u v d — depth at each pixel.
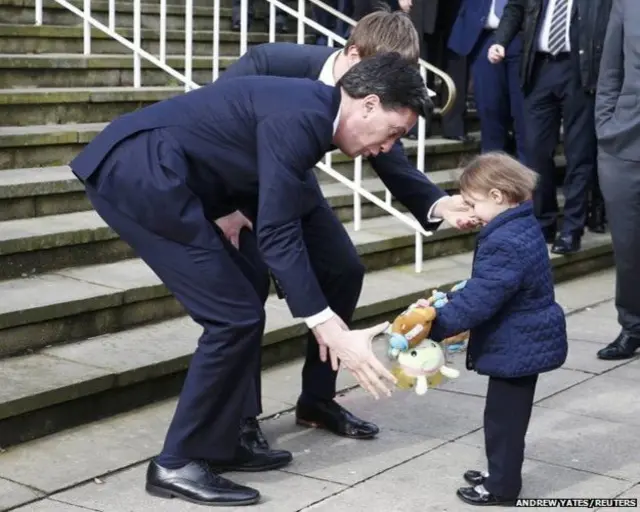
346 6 8.41
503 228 3.85
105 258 5.76
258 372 4.31
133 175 3.82
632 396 5.19
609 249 7.73
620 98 5.45
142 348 5.02
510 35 7.21
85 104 6.77
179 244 3.86
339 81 3.83
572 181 7.27
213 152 3.86
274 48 4.33
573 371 5.54
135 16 7.03
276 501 3.99
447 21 8.12
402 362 3.93
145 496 3.99
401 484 4.16
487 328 3.90
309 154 3.78
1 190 5.68
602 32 6.88
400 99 3.74
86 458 4.29
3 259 5.34
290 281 3.76
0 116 6.43
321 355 3.88
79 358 4.86
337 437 4.63
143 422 4.66
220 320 3.86
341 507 3.95
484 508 3.97
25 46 7.20
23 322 4.88
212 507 3.92
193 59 7.77
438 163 8.03
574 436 4.68
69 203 5.98
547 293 3.91
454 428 4.75
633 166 5.45
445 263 6.84
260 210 3.76
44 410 4.46
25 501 3.91
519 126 7.49
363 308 5.77
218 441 3.97
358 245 6.39
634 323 5.73
